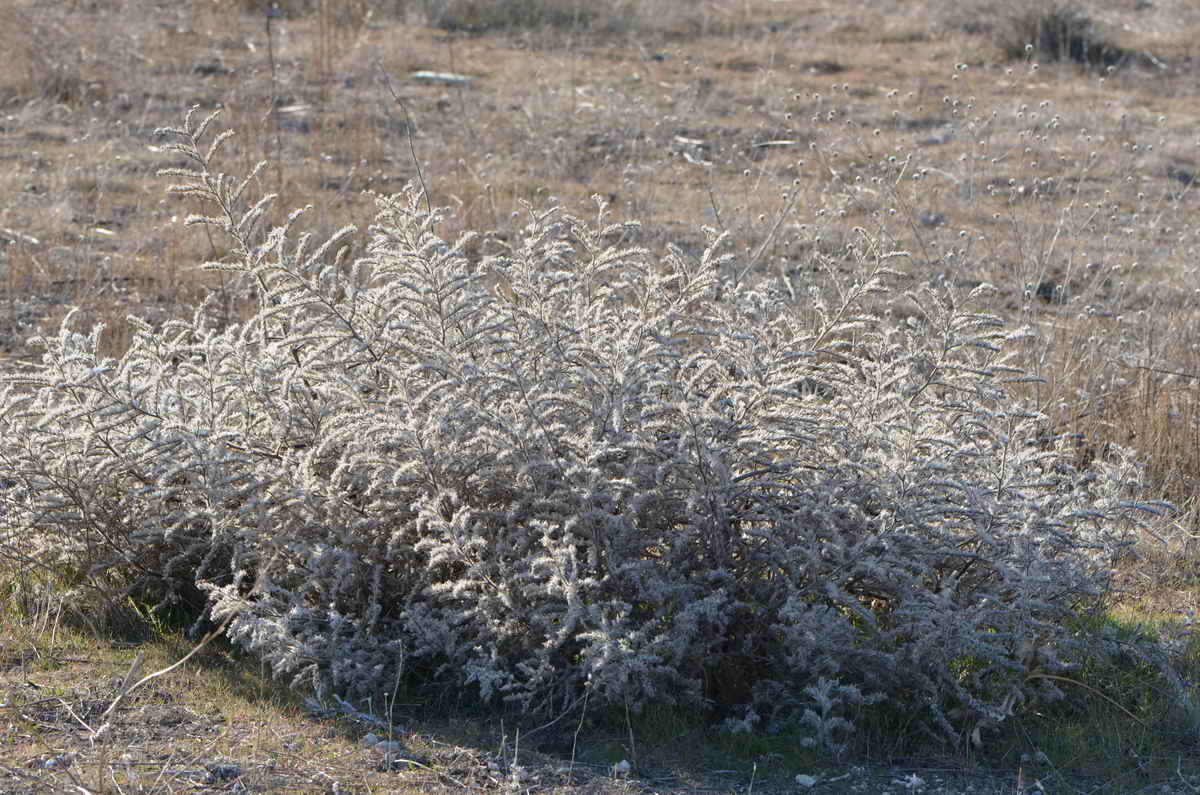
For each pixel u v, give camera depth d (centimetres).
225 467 708
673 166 1794
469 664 664
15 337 1172
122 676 694
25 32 2198
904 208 1266
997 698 691
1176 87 2458
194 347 751
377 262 762
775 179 1625
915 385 745
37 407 733
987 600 680
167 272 1320
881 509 695
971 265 1363
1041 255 1397
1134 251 1389
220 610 677
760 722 685
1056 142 1875
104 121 1930
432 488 695
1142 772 657
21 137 1867
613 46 2652
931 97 2261
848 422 716
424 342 726
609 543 661
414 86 2245
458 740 649
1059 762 660
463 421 673
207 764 608
